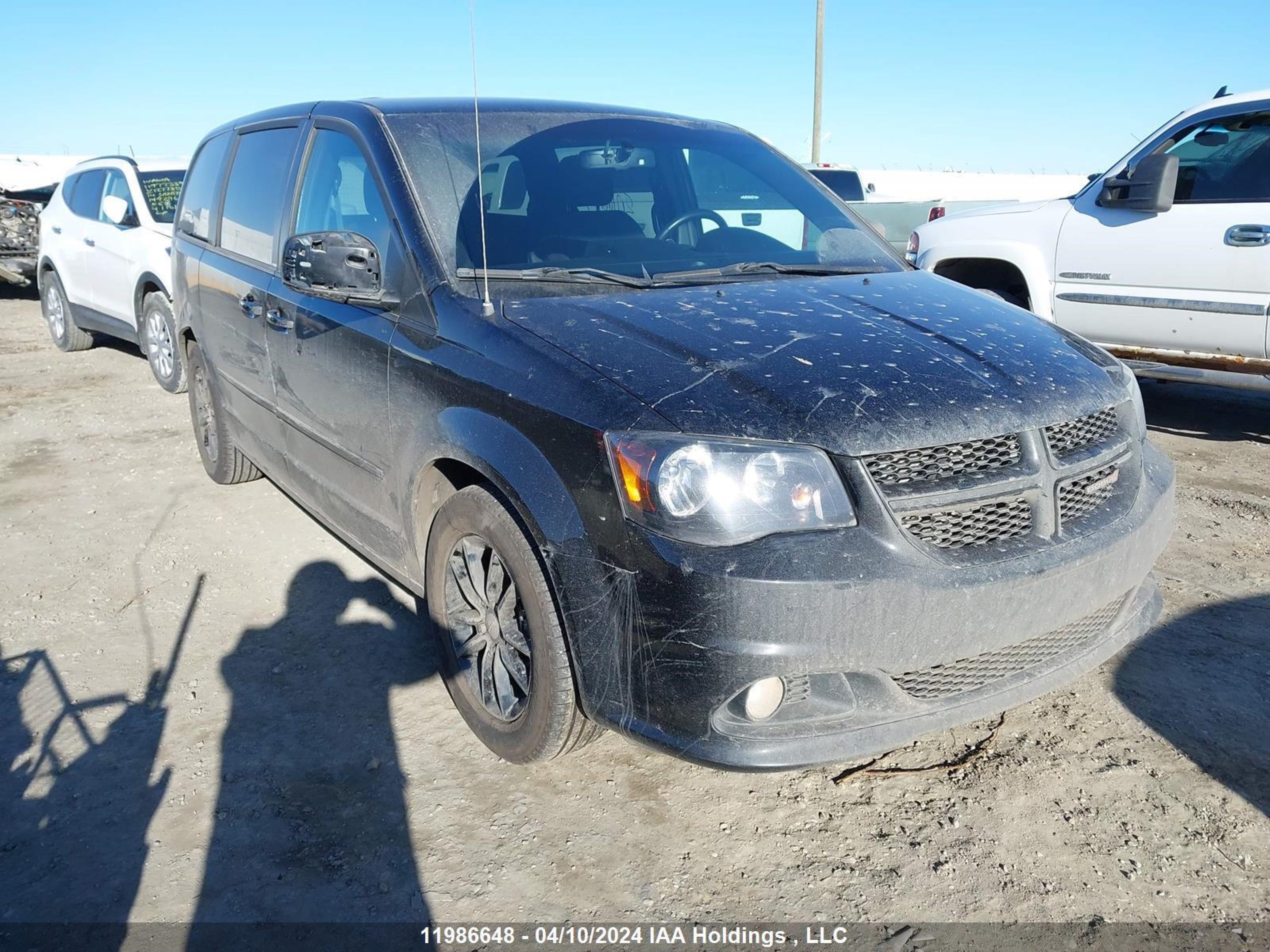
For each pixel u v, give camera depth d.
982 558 2.27
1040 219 6.42
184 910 2.30
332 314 3.37
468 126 3.44
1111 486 2.63
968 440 2.30
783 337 2.58
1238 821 2.54
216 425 5.09
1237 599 3.76
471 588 2.87
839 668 2.18
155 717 3.11
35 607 3.90
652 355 2.46
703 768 2.54
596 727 2.62
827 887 2.36
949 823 2.57
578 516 2.32
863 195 13.63
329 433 3.51
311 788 2.75
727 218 3.67
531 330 2.64
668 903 2.31
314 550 4.44
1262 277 5.34
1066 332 3.05
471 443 2.60
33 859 2.47
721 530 2.15
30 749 2.95
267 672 3.39
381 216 3.22
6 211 13.48
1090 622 2.64
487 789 2.74
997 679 2.47
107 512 4.97
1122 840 2.49
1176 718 3.00
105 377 8.41
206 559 4.37
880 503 2.19
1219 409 6.81
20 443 6.30
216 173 4.87
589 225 3.31
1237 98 5.58
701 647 2.14
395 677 3.35
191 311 4.93
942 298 3.09
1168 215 5.72
